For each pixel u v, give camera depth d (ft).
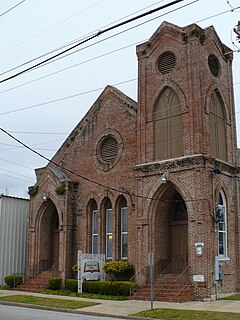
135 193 97.35
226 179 94.07
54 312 71.56
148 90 98.37
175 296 80.89
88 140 110.83
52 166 117.19
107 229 104.32
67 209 107.24
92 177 107.86
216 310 67.51
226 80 101.04
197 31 93.15
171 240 95.45
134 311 69.41
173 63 95.40
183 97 92.07
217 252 86.58
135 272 93.61
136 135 101.09
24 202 123.34
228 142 98.02
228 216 92.84
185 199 87.40
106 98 109.19
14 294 95.40
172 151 92.84
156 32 98.84
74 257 106.63
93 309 72.64
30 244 112.98
